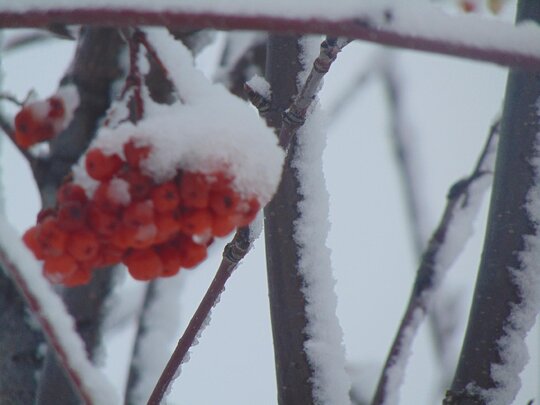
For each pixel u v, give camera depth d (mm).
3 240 1417
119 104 1428
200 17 1371
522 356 1488
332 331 1487
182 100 1423
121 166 1411
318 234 1489
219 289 1454
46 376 1546
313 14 1367
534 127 1493
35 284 1418
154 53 1426
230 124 1414
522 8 1495
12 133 1533
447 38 1366
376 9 1366
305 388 1483
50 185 1545
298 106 1441
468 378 1491
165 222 1405
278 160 1418
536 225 1491
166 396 1499
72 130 1545
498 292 1492
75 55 1551
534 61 1367
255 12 1369
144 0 1373
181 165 1407
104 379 1427
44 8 1377
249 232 1451
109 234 1405
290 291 1487
